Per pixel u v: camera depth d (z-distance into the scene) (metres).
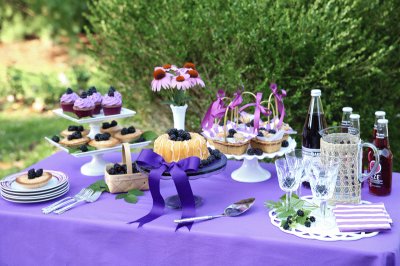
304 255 1.95
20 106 7.62
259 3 3.88
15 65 9.12
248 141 2.48
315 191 2.07
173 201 2.34
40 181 2.39
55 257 2.26
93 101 2.75
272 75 3.85
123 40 4.57
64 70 8.77
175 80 2.57
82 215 2.25
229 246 2.04
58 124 6.98
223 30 4.02
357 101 4.14
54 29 10.21
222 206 2.31
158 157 2.26
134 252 2.17
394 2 4.20
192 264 2.10
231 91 4.00
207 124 2.61
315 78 3.89
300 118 4.14
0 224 2.30
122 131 2.72
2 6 10.27
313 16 3.78
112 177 2.43
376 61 3.86
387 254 1.88
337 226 2.04
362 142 2.27
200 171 2.21
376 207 2.13
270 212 2.19
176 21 4.21
